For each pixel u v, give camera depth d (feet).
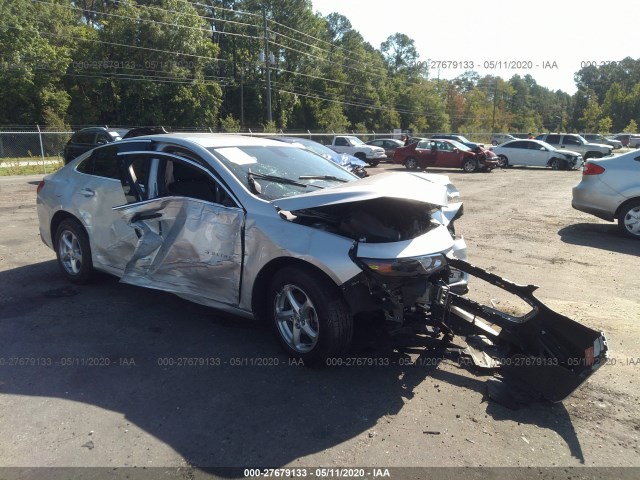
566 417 10.17
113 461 8.61
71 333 13.64
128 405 10.30
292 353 12.14
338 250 10.97
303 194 12.17
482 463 8.71
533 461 8.79
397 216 12.52
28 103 118.62
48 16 124.67
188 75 139.03
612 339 13.84
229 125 150.71
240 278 12.49
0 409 10.08
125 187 14.76
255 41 176.65
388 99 241.35
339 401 10.57
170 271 13.79
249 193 12.58
